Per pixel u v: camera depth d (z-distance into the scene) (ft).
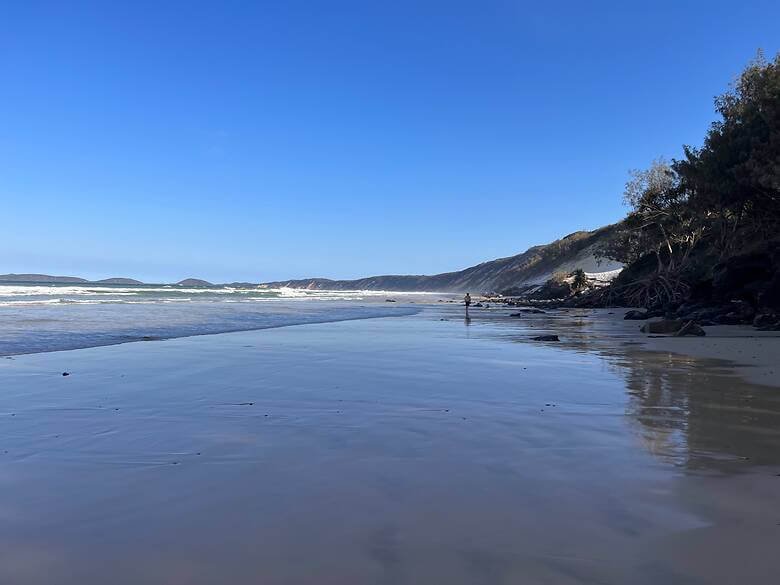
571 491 12.30
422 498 11.94
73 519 10.91
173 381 28.43
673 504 11.48
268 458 15.10
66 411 21.27
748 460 14.60
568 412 20.83
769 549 9.41
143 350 42.45
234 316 92.79
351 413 20.89
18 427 18.72
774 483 12.75
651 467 14.01
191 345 46.57
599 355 39.70
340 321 86.74
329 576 8.60
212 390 25.88
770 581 8.34
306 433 17.85
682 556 9.16
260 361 36.47
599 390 25.55
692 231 151.02
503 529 10.29
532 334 61.46
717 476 13.28
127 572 8.80
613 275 248.32
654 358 37.55
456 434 17.60
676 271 138.62
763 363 34.27
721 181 82.74
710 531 10.14
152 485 12.92
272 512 11.21
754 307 71.00
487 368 33.35
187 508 11.46
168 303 138.51
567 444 16.29
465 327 74.59
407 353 41.63
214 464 14.58
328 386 27.02
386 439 17.06
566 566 8.84
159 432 18.03
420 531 10.23
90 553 9.45
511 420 19.56
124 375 30.30
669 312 91.30
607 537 9.91
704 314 74.08
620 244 211.61
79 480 13.30
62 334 54.54
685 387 26.13
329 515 11.02
